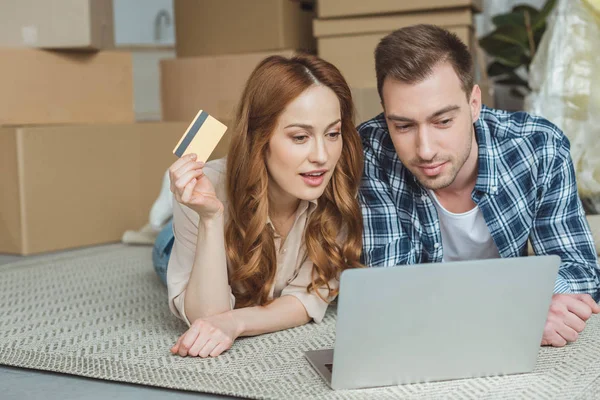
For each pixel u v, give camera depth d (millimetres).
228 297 1676
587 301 1588
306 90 1579
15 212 2891
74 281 2406
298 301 1770
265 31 3260
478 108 1679
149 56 4910
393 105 1575
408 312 1338
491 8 3883
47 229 2951
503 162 1730
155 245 2246
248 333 1674
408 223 1802
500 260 1332
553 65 2768
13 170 2877
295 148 1591
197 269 1640
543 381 1392
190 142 1582
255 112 1628
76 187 3043
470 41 2969
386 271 1296
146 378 1469
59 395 1436
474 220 1776
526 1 3846
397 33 1604
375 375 1382
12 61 2953
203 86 3412
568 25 2777
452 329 1369
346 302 1302
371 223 1801
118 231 3205
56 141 2969
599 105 2674
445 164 1579
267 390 1379
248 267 1706
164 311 1988
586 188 2635
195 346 1567
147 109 4945
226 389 1391
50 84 3064
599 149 2641
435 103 1536
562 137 1757
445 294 1335
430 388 1381
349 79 3064
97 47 3109
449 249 1855
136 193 3266
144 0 5145
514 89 3678
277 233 1749
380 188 1798
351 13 3014
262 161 1651
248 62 3291
